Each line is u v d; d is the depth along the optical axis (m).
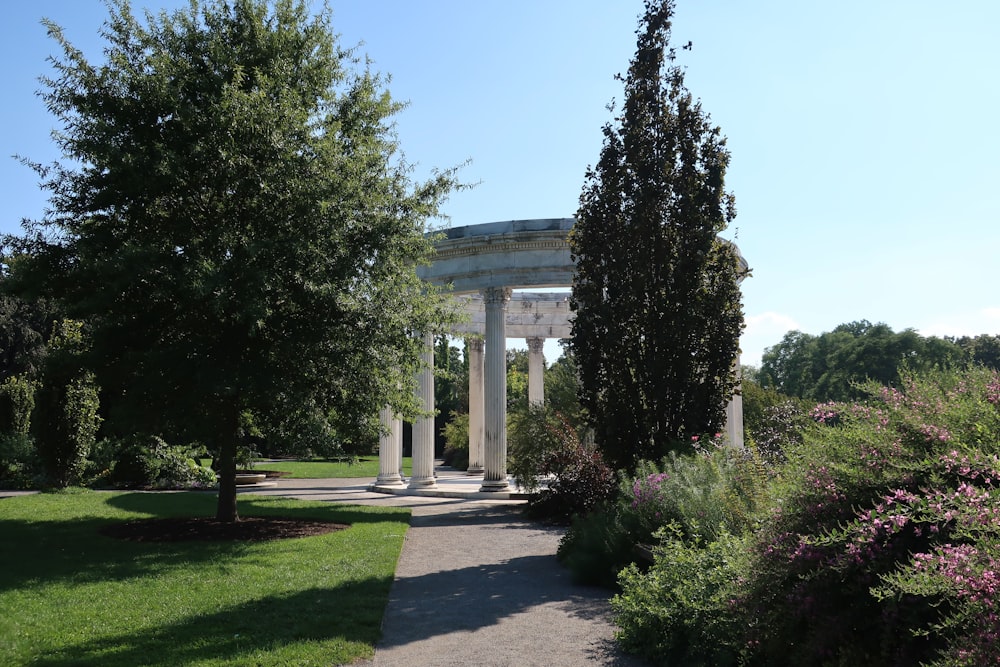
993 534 5.30
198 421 16.88
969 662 4.64
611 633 9.30
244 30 17.67
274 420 18.52
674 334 16.45
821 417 8.30
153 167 15.64
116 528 18.09
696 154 17.05
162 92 15.69
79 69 17.02
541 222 28.38
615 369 16.97
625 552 12.51
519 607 10.77
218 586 11.52
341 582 11.94
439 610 10.55
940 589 4.88
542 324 41.91
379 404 18.86
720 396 16.59
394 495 30.98
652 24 17.64
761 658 7.04
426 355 31.64
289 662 7.71
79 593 10.96
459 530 19.86
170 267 15.48
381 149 19.02
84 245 16.22
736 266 17.11
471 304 39.56
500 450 29.12
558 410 31.16
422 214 18.70
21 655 7.80
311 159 16.92
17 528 18.12
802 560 6.38
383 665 7.93
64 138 17.03
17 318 50.84
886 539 5.81
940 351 71.06
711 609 7.82
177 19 17.64
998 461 5.40
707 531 10.74
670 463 14.89
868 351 73.75
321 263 16.61
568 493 21.78
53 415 30.77
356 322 17.70
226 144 15.70
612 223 17.09
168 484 33.78
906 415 6.84
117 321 17.05
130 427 17.34
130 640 8.47
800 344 98.88
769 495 7.81
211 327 17.36
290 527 18.56
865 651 5.93
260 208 16.81
